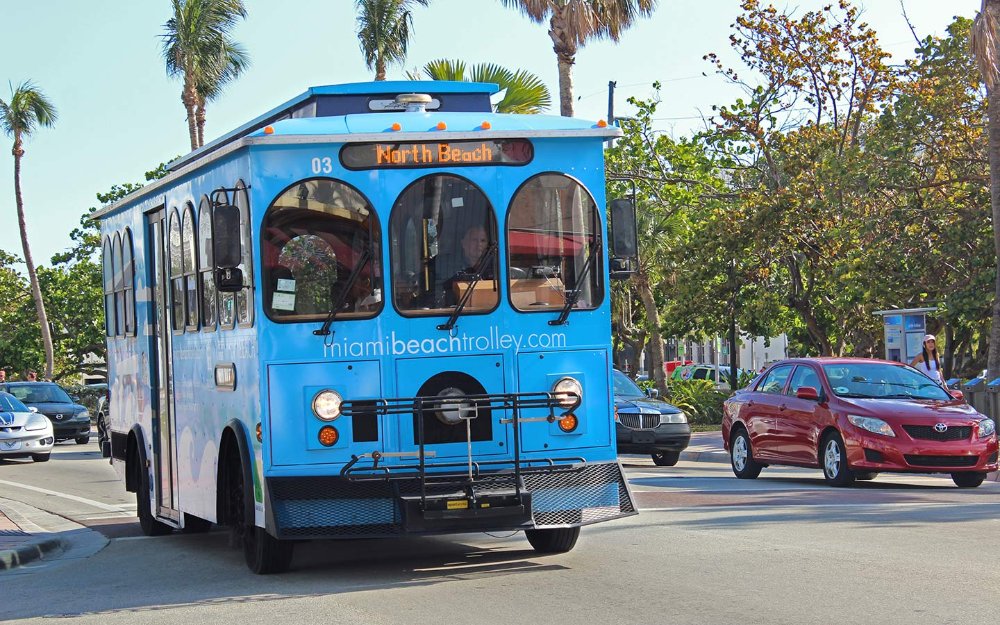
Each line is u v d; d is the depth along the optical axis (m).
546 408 9.81
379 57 44.28
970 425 17.16
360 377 9.58
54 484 21.92
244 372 9.88
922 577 9.15
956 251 31.09
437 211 9.76
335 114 10.70
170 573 10.91
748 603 8.30
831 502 15.02
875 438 17.08
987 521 12.51
